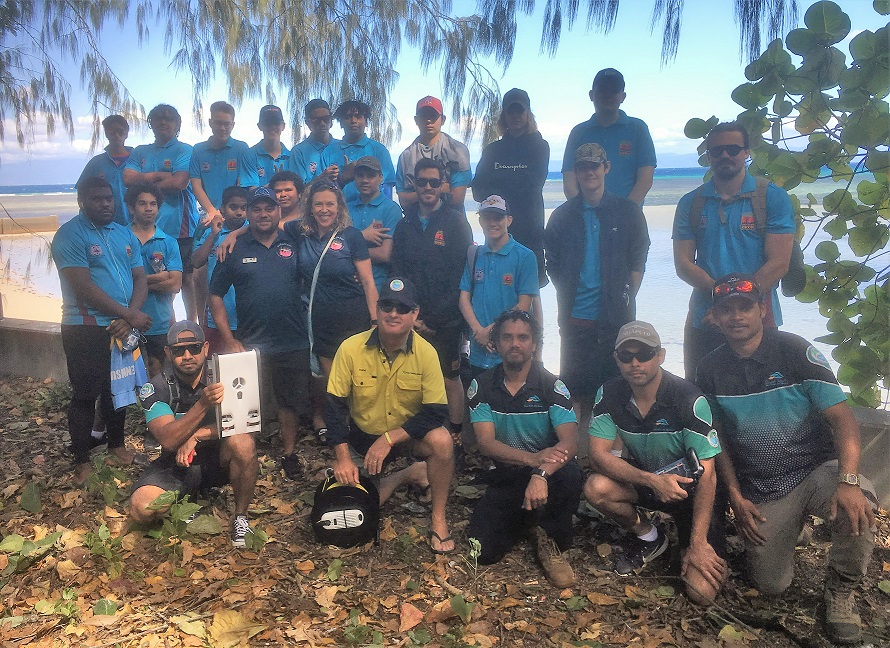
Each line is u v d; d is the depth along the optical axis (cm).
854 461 322
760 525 345
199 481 404
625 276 464
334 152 612
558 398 388
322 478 476
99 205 455
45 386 678
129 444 532
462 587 356
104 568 361
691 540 347
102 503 435
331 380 399
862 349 427
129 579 352
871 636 320
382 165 615
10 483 473
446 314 495
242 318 477
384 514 428
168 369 404
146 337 536
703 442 345
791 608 344
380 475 440
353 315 486
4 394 657
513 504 386
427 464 393
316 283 475
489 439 393
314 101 616
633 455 377
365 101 663
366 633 309
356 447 425
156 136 668
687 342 441
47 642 305
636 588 355
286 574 359
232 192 561
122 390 457
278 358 477
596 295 469
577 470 392
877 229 432
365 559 378
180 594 338
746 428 348
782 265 405
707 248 425
